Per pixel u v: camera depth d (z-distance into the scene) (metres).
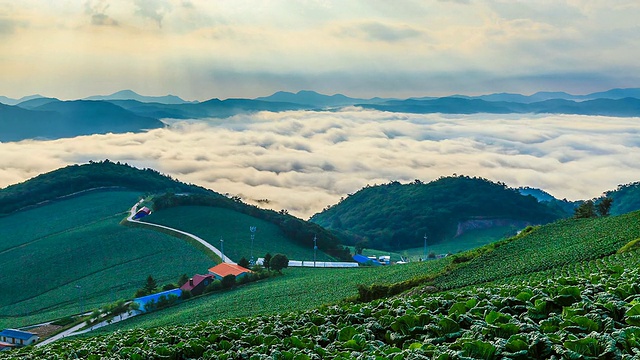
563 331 17.41
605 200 121.12
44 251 164.88
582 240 78.75
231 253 155.50
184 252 157.50
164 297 107.75
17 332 96.81
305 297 92.94
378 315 23.80
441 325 19.48
